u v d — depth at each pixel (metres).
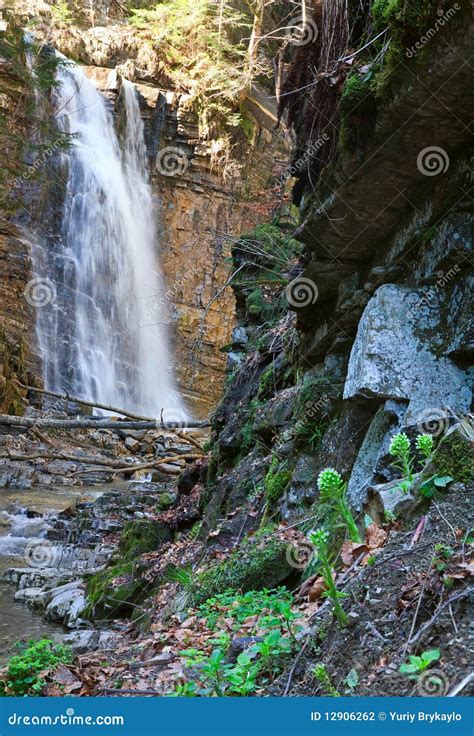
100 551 9.79
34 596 7.92
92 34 29.62
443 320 4.38
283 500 5.68
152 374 28.69
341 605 3.13
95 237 28.09
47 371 25.19
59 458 16.39
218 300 29.89
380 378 4.32
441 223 4.33
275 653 3.22
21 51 25.48
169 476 16.30
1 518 11.75
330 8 5.11
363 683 2.66
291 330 8.16
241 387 9.27
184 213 30.28
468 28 3.17
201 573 5.58
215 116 30.00
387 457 4.09
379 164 4.32
